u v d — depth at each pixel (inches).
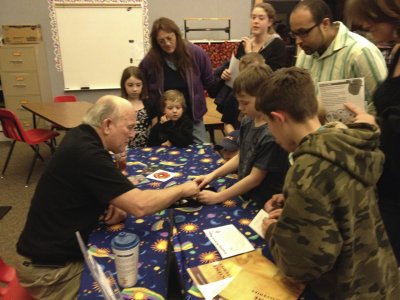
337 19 133.0
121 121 54.6
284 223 32.8
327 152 31.6
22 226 112.5
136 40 225.0
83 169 50.6
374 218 35.1
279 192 57.1
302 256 31.8
